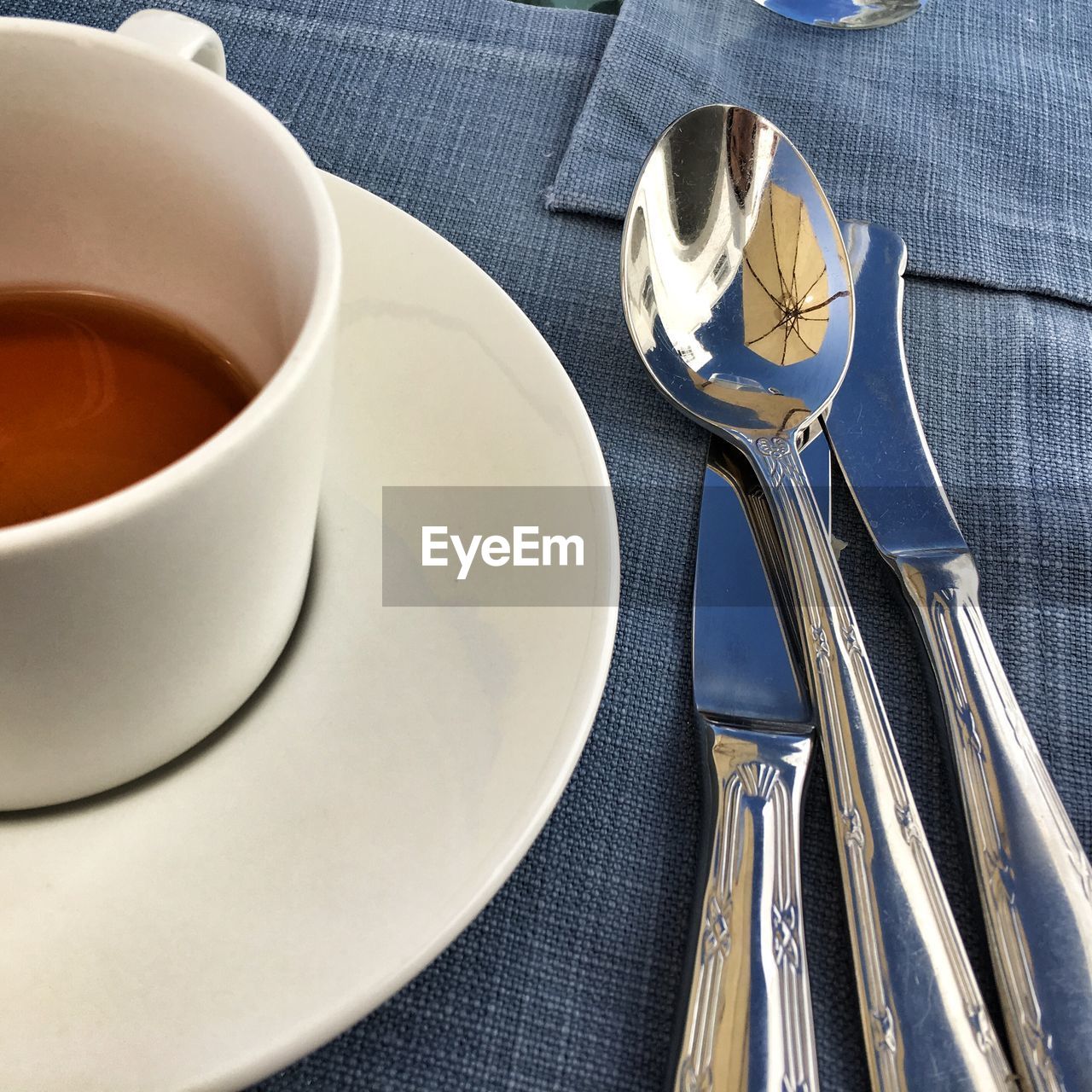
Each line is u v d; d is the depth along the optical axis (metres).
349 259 0.21
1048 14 0.33
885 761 0.20
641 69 0.29
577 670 0.17
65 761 0.15
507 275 0.26
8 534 0.12
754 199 0.26
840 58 0.31
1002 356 0.26
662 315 0.25
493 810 0.16
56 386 0.19
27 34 0.16
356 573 0.18
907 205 0.28
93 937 0.15
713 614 0.22
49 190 0.18
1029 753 0.20
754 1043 0.17
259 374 0.19
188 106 0.16
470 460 0.19
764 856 0.19
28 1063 0.14
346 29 0.29
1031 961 0.18
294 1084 0.17
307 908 0.15
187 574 0.14
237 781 0.16
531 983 0.18
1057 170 0.29
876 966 0.18
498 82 0.29
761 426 0.24
